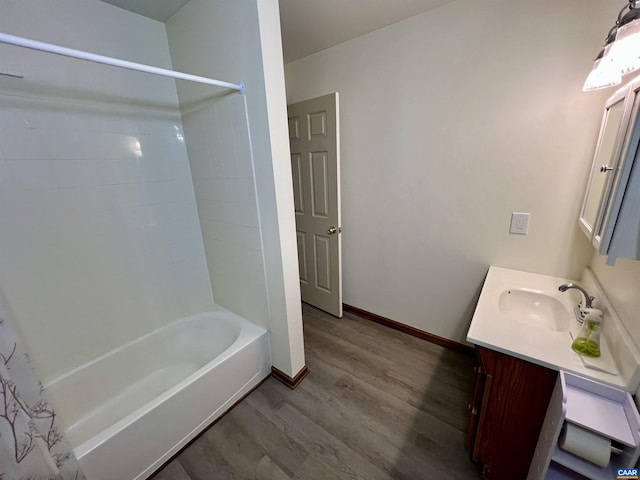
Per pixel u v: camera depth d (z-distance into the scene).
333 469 1.25
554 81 1.33
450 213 1.80
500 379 1.02
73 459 1.00
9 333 0.90
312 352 2.05
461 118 1.62
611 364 0.88
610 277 1.09
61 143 1.37
